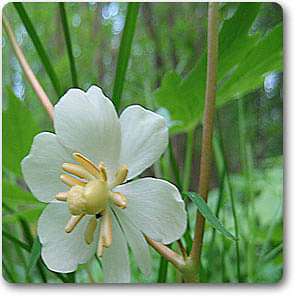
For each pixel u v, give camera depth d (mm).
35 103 338
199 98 214
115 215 155
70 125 151
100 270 285
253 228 259
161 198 146
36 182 155
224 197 268
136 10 203
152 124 149
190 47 406
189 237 219
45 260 157
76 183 151
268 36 198
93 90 150
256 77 210
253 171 291
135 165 150
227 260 260
